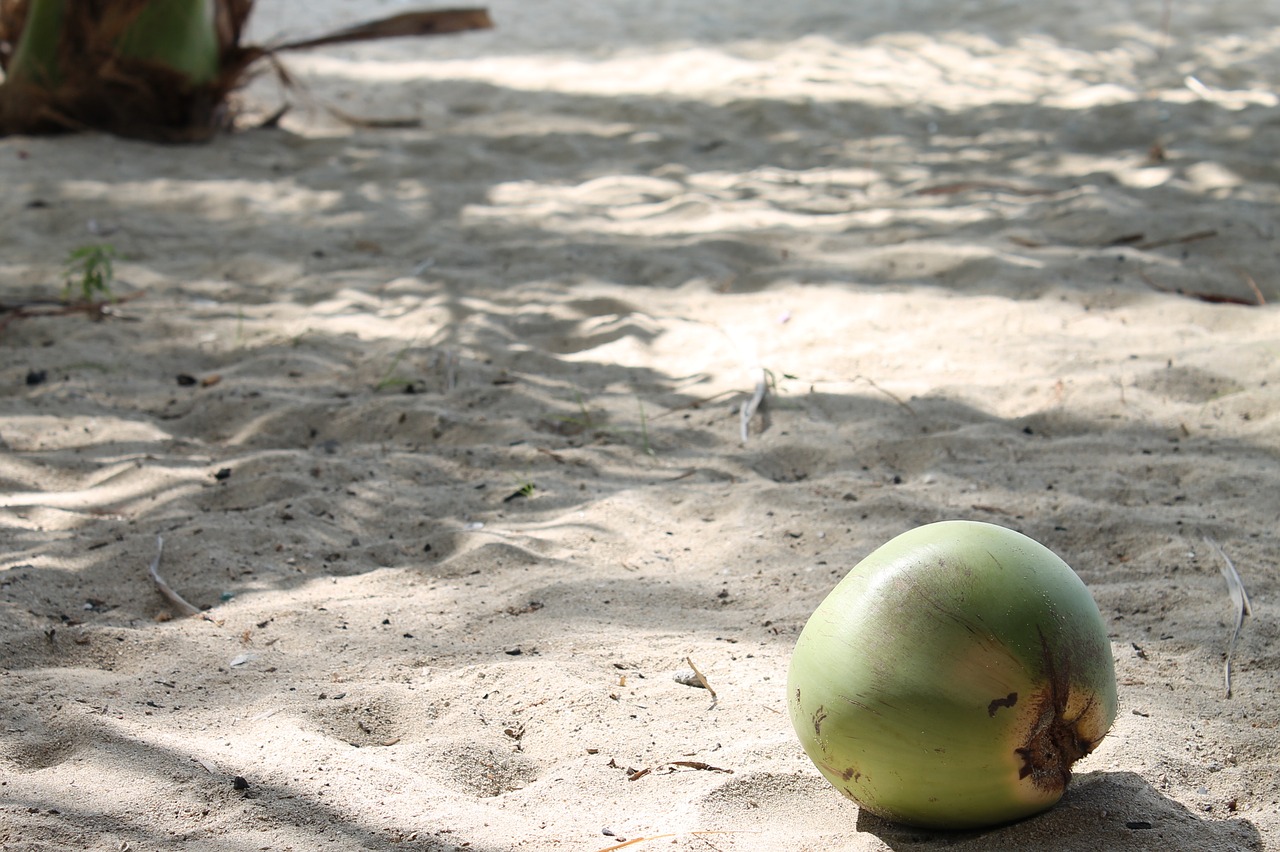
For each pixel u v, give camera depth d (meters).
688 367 4.76
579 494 3.68
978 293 5.38
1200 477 3.63
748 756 2.31
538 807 2.15
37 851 1.99
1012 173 7.42
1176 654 2.67
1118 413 4.12
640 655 2.73
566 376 4.70
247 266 5.90
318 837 2.05
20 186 7.00
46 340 4.96
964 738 1.88
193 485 3.70
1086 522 3.36
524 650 2.77
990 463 3.80
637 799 2.18
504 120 9.16
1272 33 11.59
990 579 1.93
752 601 3.01
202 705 2.53
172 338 5.03
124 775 2.21
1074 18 12.53
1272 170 6.97
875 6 13.59
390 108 9.52
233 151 8.09
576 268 5.92
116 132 8.23
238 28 8.35
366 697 2.54
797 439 4.03
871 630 1.94
